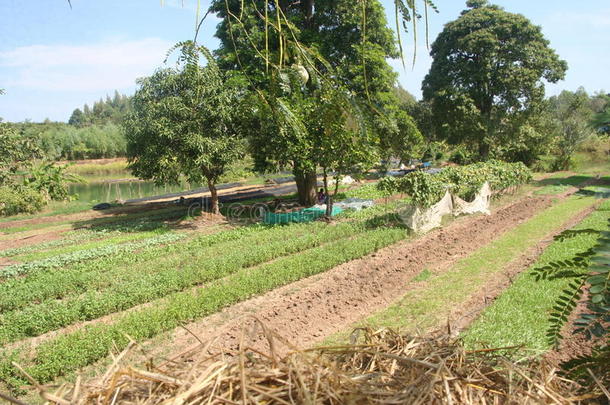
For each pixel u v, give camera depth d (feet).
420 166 141.18
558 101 171.01
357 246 44.42
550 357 21.16
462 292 32.99
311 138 55.16
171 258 46.62
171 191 126.62
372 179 126.72
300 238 50.70
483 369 7.73
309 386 6.36
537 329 24.34
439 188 57.88
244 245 50.70
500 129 122.52
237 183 125.70
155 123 57.16
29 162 93.86
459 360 7.70
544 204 71.61
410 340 8.70
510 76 114.11
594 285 7.12
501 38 117.60
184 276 37.52
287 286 36.04
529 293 29.76
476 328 24.86
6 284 39.47
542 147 131.44
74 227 70.64
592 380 8.03
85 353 24.81
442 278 36.86
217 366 6.41
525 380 7.50
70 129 201.98
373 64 60.34
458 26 121.19
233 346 25.53
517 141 123.85
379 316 29.78
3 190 85.92
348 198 83.25
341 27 65.10
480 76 115.24
